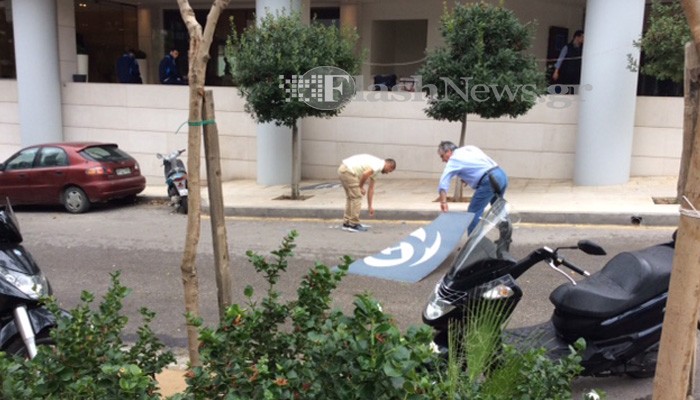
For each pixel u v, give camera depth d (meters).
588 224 10.26
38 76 16.23
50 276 8.18
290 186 14.41
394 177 14.73
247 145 15.52
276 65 11.49
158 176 16.45
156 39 20.86
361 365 2.46
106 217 12.41
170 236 10.47
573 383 4.80
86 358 2.83
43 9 16.11
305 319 2.99
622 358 4.49
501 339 3.54
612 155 12.55
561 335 4.66
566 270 7.68
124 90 16.33
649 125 13.01
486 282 4.11
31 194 13.06
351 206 10.37
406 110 14.42
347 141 14.92
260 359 2.76
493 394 2.90
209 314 6.66
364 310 2.62
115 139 16.61
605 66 12.31
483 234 4.23
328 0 17.42
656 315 4.47
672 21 10.70
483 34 11.09
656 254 4.68
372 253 8.87
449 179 7.56
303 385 2.61
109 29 20.75
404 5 17.14
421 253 7.31
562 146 13.58
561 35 17.23
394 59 18.67
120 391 2.63
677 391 2.76
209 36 3.68
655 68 11.16
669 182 12.59
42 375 2.76
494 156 13.98
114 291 3.22
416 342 2.56
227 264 3.98
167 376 4.85
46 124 16.45
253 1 18.78
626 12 12.09
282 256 3.37
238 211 12.07
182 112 16.03
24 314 4.26
